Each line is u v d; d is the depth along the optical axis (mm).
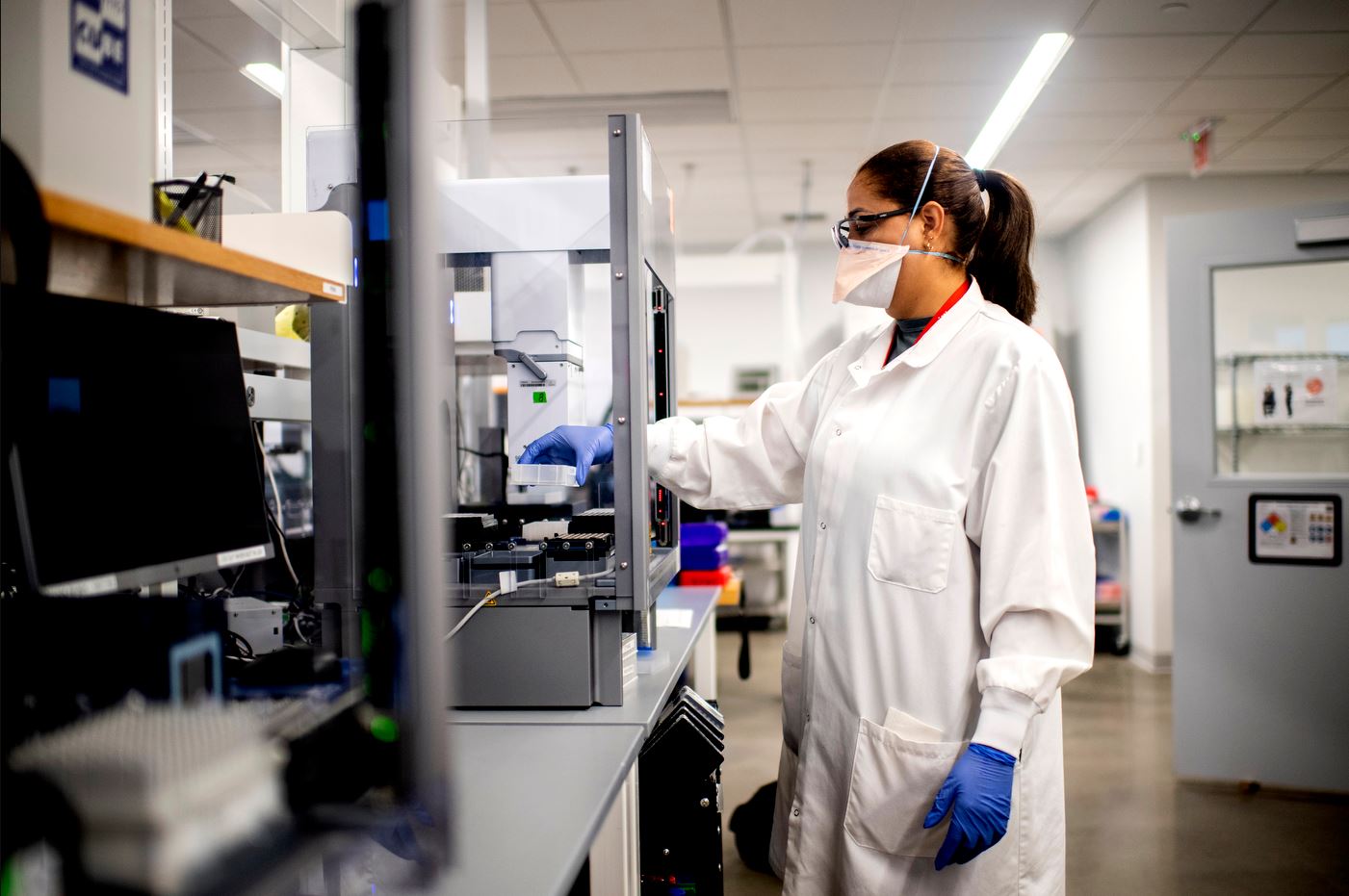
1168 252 3043
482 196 1544
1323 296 2975
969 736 1231
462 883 779
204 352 1017
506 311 1570
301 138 1830
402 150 647
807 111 4105
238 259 867
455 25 3146
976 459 1252
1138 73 3570
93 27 817
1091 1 3012
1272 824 2691
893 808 1230
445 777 698
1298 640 2904
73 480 829
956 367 1308
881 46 3408
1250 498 2949
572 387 1611
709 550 2838
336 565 1331
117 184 850
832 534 1368
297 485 2859
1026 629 1154
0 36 735
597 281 2941
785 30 3283
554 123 4234
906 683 1251
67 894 567
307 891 736
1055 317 6102
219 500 1005
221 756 610
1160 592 4578
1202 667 3000
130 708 682
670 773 1621
